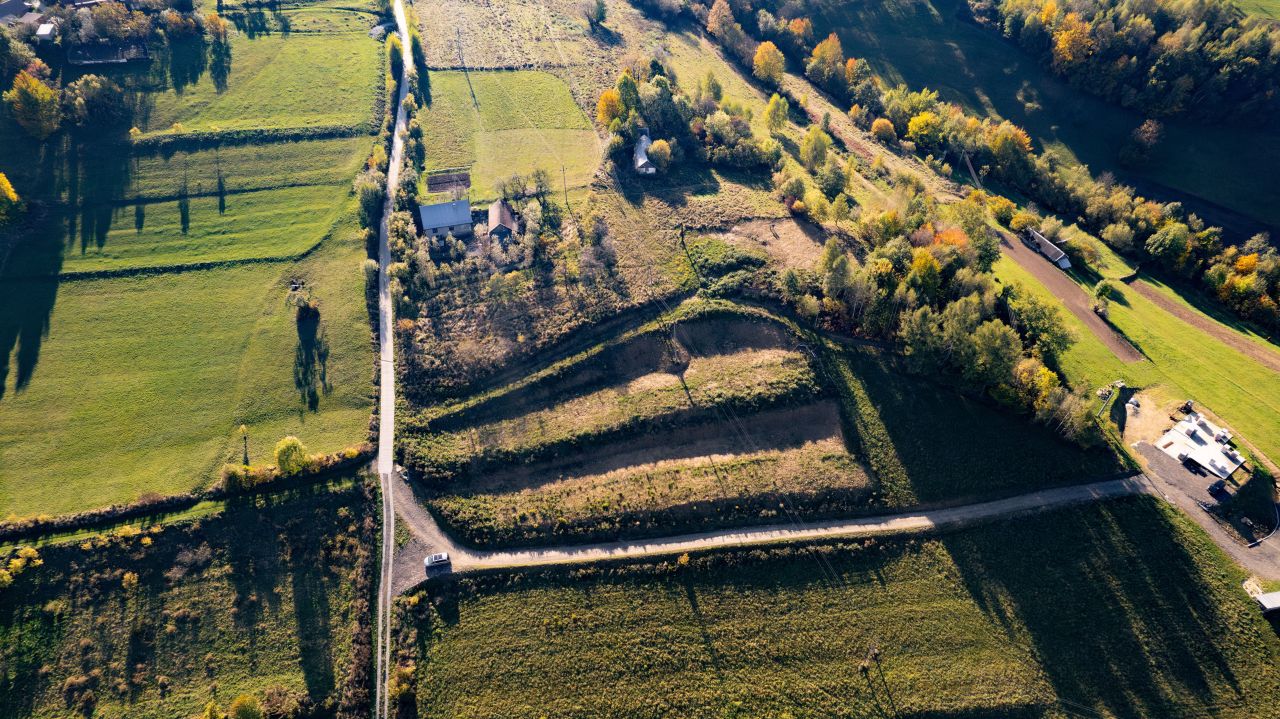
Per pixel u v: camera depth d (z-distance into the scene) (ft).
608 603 263.29
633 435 306.55
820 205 389.80
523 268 375.45
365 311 366.02
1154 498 277.03
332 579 272.51
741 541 275.59
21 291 362.94
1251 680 236.22
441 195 431.02
